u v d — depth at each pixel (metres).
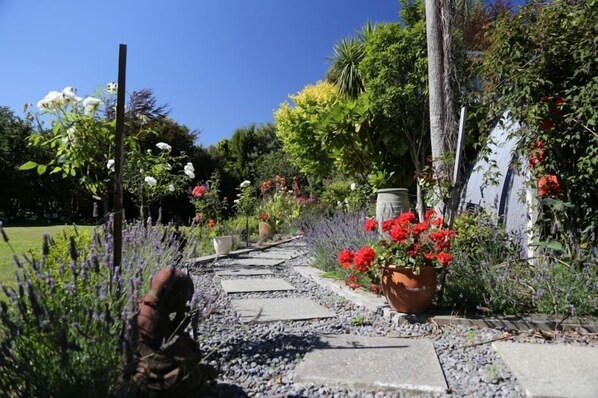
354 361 2.63
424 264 3.44
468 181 6.17
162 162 5.88
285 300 4.35
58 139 3.48
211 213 9.45
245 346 2.92
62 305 1.93
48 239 2.06
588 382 2.29
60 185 18.12
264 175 22.25
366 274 4.11
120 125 2.54
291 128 19.09
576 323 3.26
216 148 27.08
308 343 3.01
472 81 6.15
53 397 1.67
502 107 4.18
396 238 3.40
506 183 5.26
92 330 1.84
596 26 3.64
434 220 3.63
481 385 2.34
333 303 4.27
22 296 1.76
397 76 8.27
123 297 2.16
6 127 19.16
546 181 4.05
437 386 2.27
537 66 3.93
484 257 3.91
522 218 4.84
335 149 8.45
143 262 2.88
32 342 1.78
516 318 3.34
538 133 3.97
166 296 1.96
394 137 7.82
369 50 8.82
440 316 3.42
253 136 27.64
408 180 8.37
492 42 4.30
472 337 3.07
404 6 10.50
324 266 5.77
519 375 2.39
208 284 4.50
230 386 2.35
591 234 3.93
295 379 2.41
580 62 3.84
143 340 1.89
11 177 18.42
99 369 1.73
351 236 5.46
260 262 7.01
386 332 3.28
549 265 3.81
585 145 3.87
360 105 8.03
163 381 1.87
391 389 2.28
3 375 1.71
